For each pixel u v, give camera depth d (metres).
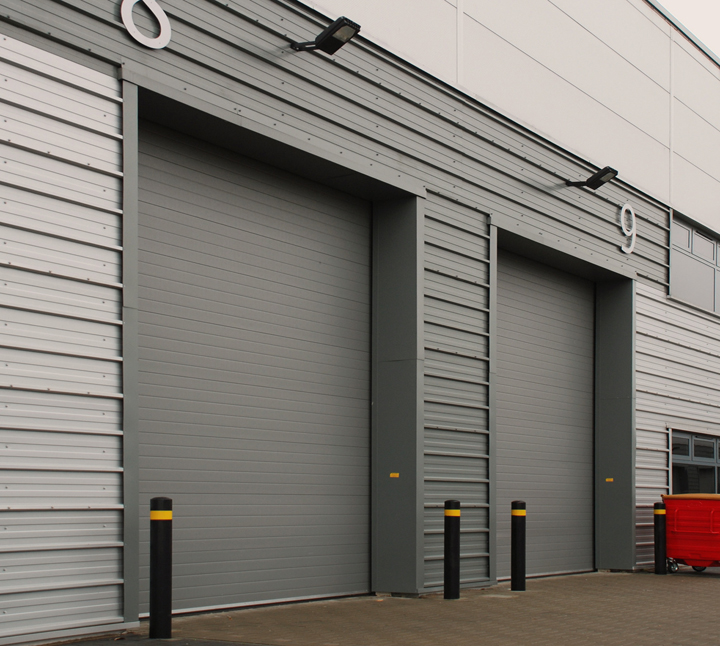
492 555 10.22
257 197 8.33
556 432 12.57
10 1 5.89
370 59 8.98
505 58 11.20
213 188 7.91
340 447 8.97
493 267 10.59
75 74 6.25
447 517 8.80
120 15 6.58
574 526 12.79
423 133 9.61
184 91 7.02
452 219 10.01
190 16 7.13
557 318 12.86
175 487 7.29
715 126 16.72
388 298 9.45
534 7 11.86
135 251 6.49
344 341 9.16
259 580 7.93
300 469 8.48
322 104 8.36
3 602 5.46
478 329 10.34
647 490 13.64
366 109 8.88
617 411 13.43
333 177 8.86
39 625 5.60
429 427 9.44
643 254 13.96
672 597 9.45
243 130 7.59
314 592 8.48
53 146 6.06
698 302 15.80
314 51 8.27
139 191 7.26
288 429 8.39
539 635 6.60
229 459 7.78
